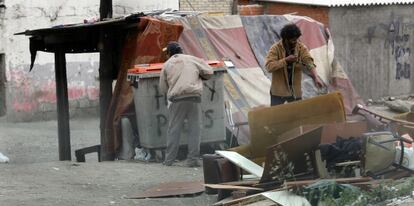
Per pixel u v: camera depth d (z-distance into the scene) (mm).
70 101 20797
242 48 14258
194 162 11242
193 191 8914
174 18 13695
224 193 8445
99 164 11484
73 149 15375
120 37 13094
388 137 8391
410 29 22891
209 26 14109
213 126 12008
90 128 19094
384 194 7762
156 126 11625
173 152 11312
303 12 21906
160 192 9016
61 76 13656
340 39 21547
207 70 11320
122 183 9789
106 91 12984
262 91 13805
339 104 9539
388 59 22406
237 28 14461
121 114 12352
